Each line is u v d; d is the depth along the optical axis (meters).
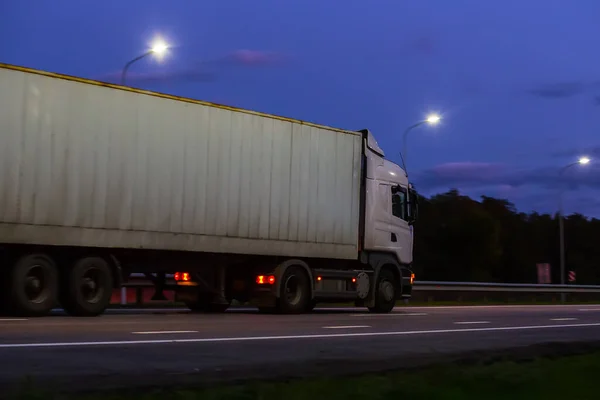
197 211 17.50
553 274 81.62
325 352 10.55
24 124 14.75
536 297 41.12
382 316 19.67
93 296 15.97
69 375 7.62
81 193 15.52
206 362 9.03
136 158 16.41
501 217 76.56
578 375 8.37
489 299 37.31
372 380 7.61
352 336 13.16
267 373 8.16
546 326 17.64
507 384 7.51
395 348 11.45
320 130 20.45
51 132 15.11
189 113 17.44
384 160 22.56
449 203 68.38
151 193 16.66
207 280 19.12
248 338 12.07
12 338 10.69
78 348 9.80
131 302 24.02
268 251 19.03
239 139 18.45
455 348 11.77
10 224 14.54
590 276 80.88
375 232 21.72
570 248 82.62
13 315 15.30
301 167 19.89
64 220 15.26
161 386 7.04
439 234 66.69
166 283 19.39
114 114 16.08
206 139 17.75
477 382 7.57
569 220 83.81
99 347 9.99
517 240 76.00
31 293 15.06
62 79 15.31
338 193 20.81
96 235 15.75
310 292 19.97
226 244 18.08
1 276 15.04
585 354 11.03
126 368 8.26
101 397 6.36
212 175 17.83
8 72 14.59
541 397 6.97
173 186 17.06
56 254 15.62
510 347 12.06
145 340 11.08
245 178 18.55
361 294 21.27
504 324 17.81
